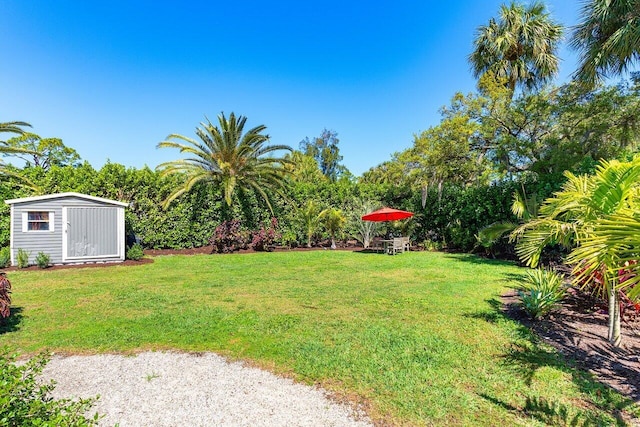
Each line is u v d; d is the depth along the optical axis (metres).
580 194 4.17
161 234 13.02
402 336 4.21
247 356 3.71
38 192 11.00
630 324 4.70
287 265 10.02
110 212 10.70
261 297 6.14
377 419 2.60
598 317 4.96
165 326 4.57
